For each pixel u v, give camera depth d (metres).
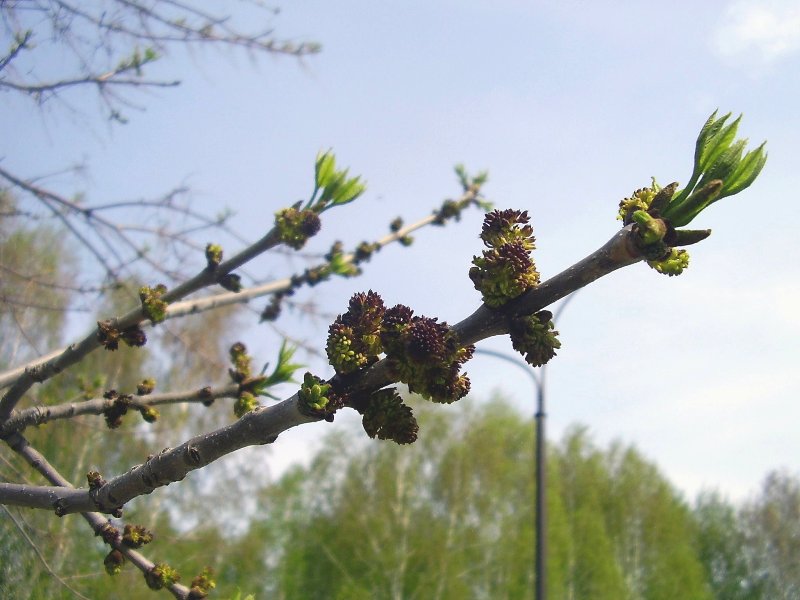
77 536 7.50
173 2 4.46
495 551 20.48
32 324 6.53
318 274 5.32
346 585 19.14
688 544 26.75
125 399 3.77
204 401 3.82
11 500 3.04
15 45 4.06
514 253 2.03
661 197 1.92
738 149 1.91
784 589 28.12
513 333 2.06
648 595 24.53
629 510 25.39
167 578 3.25
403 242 5.87
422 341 2.04
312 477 21.77
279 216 3.66
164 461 2.48
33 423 3.61
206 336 9.45
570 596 21.14
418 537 19.84
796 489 29.11
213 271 3.81
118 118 4.63
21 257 6.35
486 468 20.73
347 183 3.66
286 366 3.83
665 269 1.92
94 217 5.03
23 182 4.77
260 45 4.72
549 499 21.67
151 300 3.78
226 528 12.88
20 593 5.25
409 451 20.81
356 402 2.16
